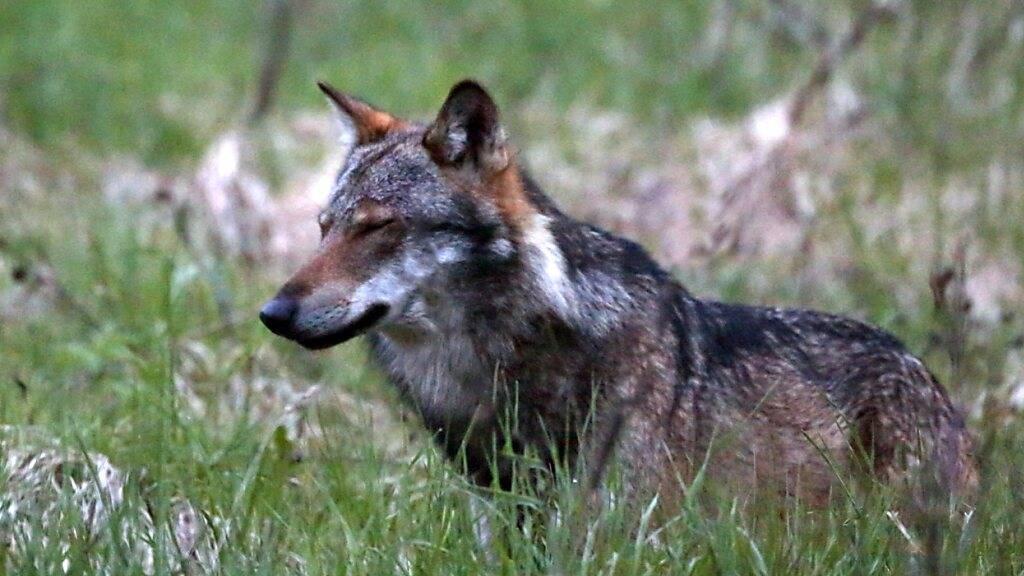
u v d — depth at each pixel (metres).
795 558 8.89
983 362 13.22
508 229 9.61
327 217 9.97
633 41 25.64
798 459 10.07
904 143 19.22
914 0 20.48
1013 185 18.30
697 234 17.67
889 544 8.95
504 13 27.38
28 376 12.64
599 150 21.02
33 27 25.77
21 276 13.75
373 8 27.80
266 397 12.50
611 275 9.81
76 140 21.48
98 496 9.88
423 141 9.82
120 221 17.59
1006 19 19.88
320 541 9.23
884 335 10.61
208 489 10.04
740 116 22.14
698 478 9.09
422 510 9.46
